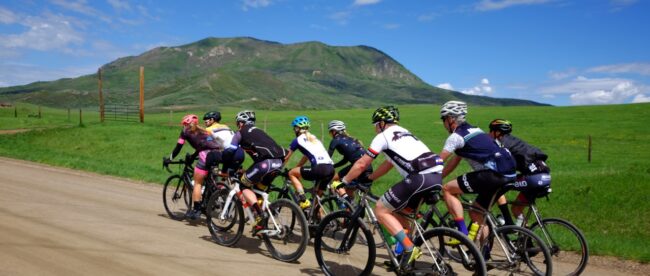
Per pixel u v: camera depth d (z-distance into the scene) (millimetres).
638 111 64625
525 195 6219
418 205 5086
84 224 7465
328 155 7574
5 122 44938
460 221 5648
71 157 20422
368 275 5320
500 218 6289
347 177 5289
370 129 47500
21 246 5938
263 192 6555
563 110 73438
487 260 5676
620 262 6812
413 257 4965
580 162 24859
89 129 34531
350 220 5566
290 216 6273
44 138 30922
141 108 42062
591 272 6281
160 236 7059
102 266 5406
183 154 24578
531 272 5527
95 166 16531
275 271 5762
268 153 6531
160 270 5422
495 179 5375
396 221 5086
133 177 14422
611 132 44375
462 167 20297
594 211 11008
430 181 4953
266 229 6367
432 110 89500
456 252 5824
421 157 5023
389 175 16828
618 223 10039
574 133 44312
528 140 39406
